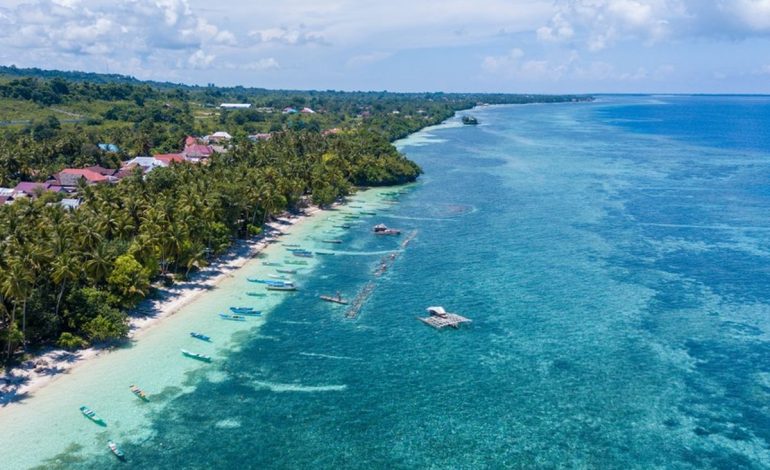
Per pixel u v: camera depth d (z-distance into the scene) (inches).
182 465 2368.4
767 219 5989.2
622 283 4276.6
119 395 2810.0
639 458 2438.5
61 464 2343.8
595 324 3622.0
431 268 4611.2
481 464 2401.6
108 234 3939.5
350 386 2940.5
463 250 5064.0
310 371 3070.9
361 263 4726.9
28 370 2965.1
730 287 4188.0
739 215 6166.3
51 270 3184.1
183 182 5393.7
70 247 3380.9
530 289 4175.7
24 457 2370.8
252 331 3506.4
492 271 4534.9
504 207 6653.5
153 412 2696.9
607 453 2469.2
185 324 3555.6
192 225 4242.1
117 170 7283.5
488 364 3157.0
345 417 2694.4
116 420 2628.0
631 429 2625.5
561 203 6825.8
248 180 5477.4
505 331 3533.5
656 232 5570.9
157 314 3671.3
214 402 2785.4
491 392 2898.6
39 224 3693.4
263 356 3216.0
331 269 4576.8
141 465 2358.5
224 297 3978.8
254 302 3914.9
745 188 7573.8
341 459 2425.0
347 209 6560.0
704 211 6358.3
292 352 3265.3
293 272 4495.6
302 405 2778.1
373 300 3981.3
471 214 6333.7
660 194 7273.6
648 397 2864.2
